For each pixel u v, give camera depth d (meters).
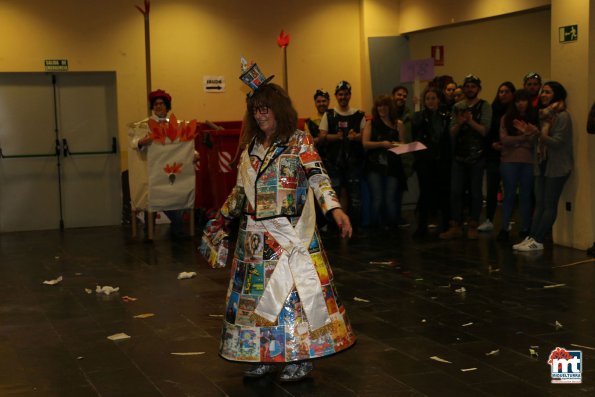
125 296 6.67
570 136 8.09
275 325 4.12
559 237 8.57
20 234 10.62
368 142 9.63
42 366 4.86
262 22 11.77
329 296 4.21
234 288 4.27
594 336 5.21
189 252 8.80
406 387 4.33
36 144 10.98
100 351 5.15
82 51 10.95
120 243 9.56
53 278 7.52
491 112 9.09
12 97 10.84
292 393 4.29
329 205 4.05
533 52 13.14
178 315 6.02
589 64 7.97
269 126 4.28
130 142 9.62
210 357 4.96
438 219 10.91
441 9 11.16
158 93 9.52
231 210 4.44
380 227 10.19
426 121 9.25
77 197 11.20
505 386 4.30
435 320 5.70
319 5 12.01
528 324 5.53
